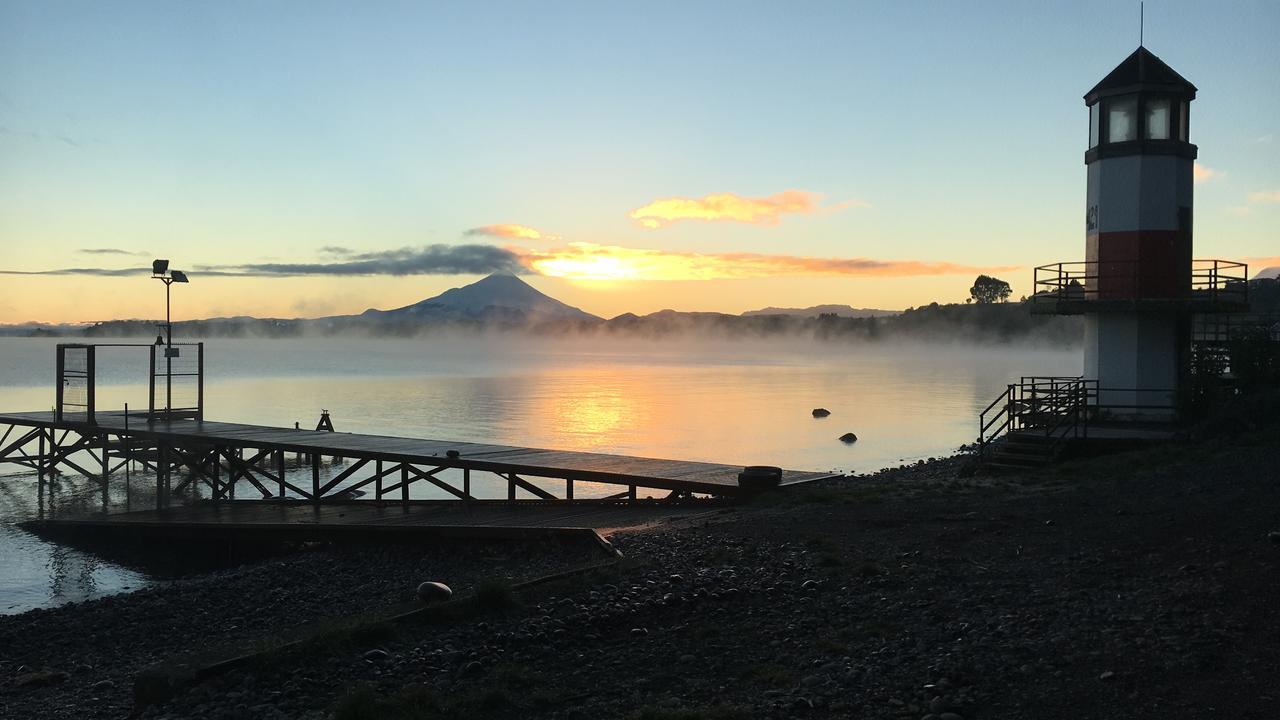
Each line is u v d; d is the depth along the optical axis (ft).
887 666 30.83
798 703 27.94
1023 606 36.29
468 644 35.88
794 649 33.81
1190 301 89.25
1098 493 60.80
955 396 291.38
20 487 138.62
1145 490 59.21
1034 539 48.42
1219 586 35.42
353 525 78.74
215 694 32.68
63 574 80.84
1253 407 81.66
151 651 50.93
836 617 37.47
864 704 27.73
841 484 81.25
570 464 88.07
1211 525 45.75
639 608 39.60
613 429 200.75
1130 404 93.97
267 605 61.26
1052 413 89.25
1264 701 25.12
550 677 32.12
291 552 83.35
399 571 68.74
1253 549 40.04
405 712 28.76
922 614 36.63
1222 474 60.90
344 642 36.17
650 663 33.22
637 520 71.51
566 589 43.93
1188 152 93.35
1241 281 92.58
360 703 28.66
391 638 37.17
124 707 34.94
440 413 246.27
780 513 64.75
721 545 53.36
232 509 96.22
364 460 97.71
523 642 35.73
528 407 266.36
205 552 87.10
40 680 42.55
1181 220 92.94
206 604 62.49
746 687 30.19
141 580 78.69
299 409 259.80
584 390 348.59
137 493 130.93
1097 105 95.96
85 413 149.18
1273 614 31.83
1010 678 28.73
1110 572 40.01
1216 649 29.17
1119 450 81.15
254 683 33.17
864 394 304.71
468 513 81.25
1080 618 33.86
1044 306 97.50
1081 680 27.96
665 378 437.17
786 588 42.29
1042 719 25.46
